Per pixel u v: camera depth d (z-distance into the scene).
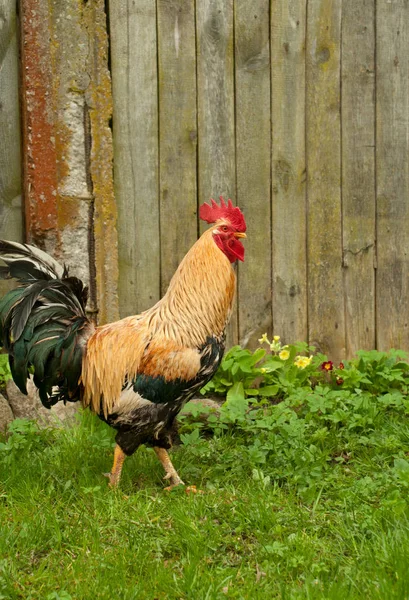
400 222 4.31
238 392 4.09
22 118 4.05
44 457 3.72
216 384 4.13
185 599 3.25
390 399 3.98
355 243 4.28
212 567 3.34
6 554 3.36
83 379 3.62
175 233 4.16
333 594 3.22
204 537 3.40
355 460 3.74
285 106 4.19
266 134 4.18
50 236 4.01
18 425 3.80
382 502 3.49
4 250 3.62
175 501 3.55
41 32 3.94
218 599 3.23
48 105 3.96
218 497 3.57
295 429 3.79
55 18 3.94
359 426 3.88
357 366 4.22
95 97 4.00
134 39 4.06
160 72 4.09
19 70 4.04
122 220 4.11
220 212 3.65
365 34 4.22
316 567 3.30
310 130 4.21
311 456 3.69
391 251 4.32
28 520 3.46
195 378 3.58
